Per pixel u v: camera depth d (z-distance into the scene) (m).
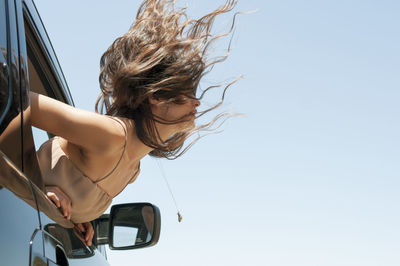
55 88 2.16
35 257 1.03
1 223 0.93
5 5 1.23
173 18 1.97
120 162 1.71
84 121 1.52
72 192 1.65
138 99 1.82
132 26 1.99
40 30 1.92
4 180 1.03
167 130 1.96
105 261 2.03
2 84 1.09
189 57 1.94
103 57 2.02
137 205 2.15
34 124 1.46
